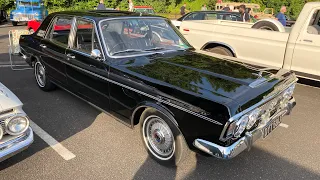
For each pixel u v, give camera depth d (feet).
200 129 8.70
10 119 8.87
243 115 8.42
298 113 15.60
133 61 11.66
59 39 15.25
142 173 10.08
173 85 9.45
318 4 16.83
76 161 10.74
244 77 10.14
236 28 19.80
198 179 9.79
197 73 10.43
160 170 10.25
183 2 111.45
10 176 9.87
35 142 11.98
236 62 12.12
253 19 35.42
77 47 13.62
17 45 23.03
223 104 8.23
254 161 10.88
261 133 9.60
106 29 12.46
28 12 56.13
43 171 10.16
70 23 14.15
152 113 10.01
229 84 9.48
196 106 8.70
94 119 14.12
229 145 8.44
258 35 18.88
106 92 11.93
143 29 13.50
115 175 9.97
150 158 10.93
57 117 14.28
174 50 13.52
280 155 11.33
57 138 12.32
